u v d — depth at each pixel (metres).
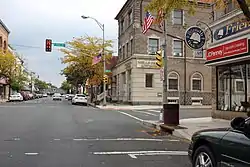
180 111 27.78
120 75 43.56
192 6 12.13
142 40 36.62
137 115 23.77
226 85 16.84
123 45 42.19
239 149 4.78
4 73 55.56
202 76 38.56
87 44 44.62
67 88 141.50
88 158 8.10
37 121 17.47
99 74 44.44
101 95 48.72
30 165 7.26
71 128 14.56
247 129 4.91
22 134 12.36
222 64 16.66
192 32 17.00
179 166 7.33
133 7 37.03
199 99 38.19
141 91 36.56
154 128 15.63
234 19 15.10
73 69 45.91
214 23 17.06
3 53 55.97
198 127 14.46
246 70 15.08
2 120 17.89
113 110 29.77
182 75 37.75
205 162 5.67
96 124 16.61
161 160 7.96
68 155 8.44
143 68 36.59
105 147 9.75
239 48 14.40
